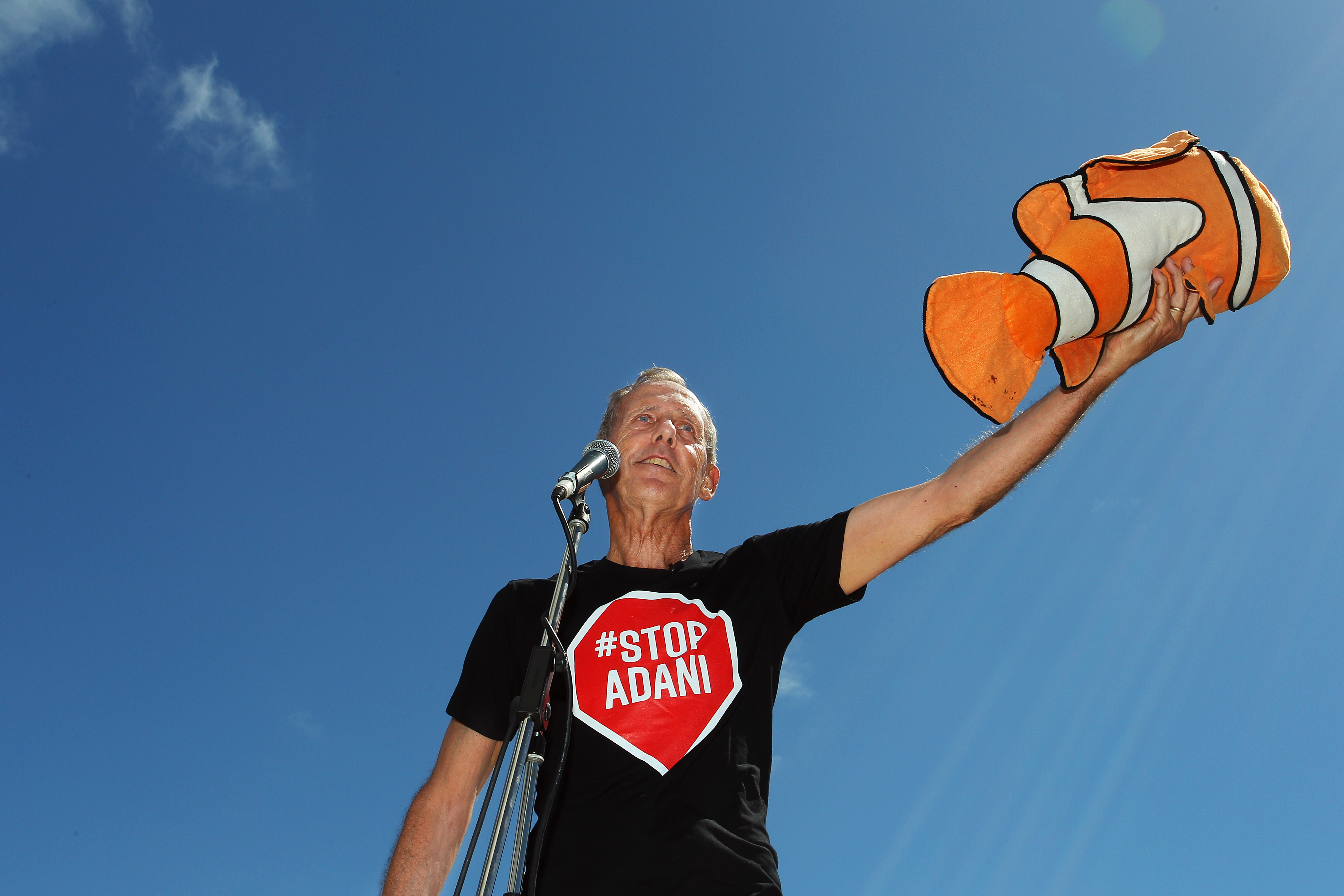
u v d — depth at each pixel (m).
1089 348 2.40
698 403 3.26
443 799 2.53
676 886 2.12
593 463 2.64
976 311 2.43
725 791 2.29
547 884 2.18
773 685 2.53
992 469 2.58
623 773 2.32
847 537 2.69
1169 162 2.42
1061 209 2.43
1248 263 2.34
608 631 2.59
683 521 3.03
